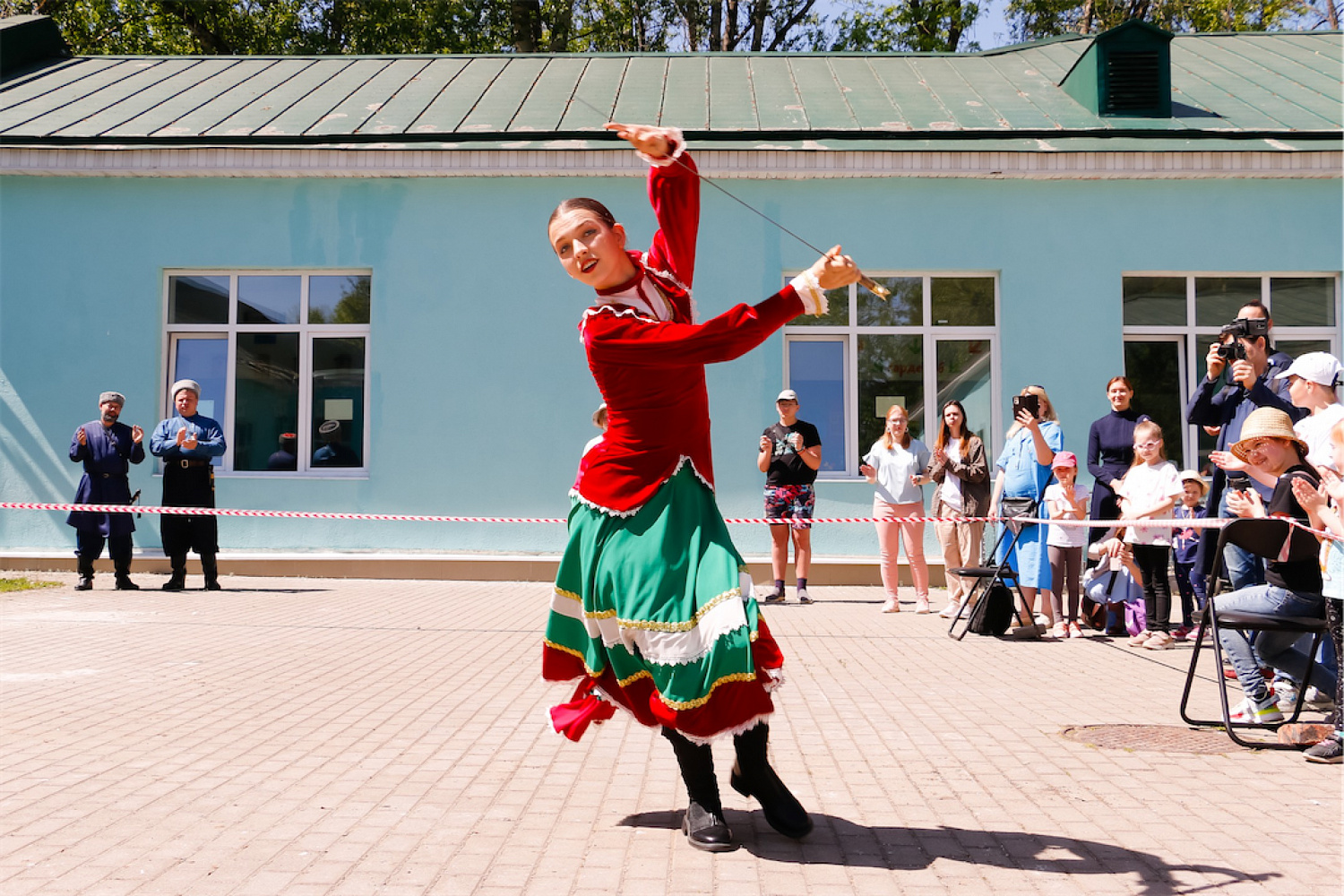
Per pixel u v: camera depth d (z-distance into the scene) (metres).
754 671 2.88
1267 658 4.98
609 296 3.09
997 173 11.08
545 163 11.23
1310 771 4.17
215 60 15.05
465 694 5.57
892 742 4.63
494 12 27.23
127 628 7.74
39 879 2.86
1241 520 4.80
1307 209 11.20
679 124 11.83
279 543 11.44
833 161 11.09
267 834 3.27
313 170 11.38
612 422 3.12
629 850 3.16
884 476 9.40
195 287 11.74
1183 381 11.35
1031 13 26.98
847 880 2.92
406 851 3.13
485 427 11.40
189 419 10.21
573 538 3.22
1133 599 8.02
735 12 27.62
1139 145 11.08
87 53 25.52
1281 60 14.37
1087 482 11.12
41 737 4.52
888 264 11.30
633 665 3.15
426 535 11.38
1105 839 3.30
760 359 11.25
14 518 11.51
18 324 11.61
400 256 11.50
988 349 11.39
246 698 5.40
